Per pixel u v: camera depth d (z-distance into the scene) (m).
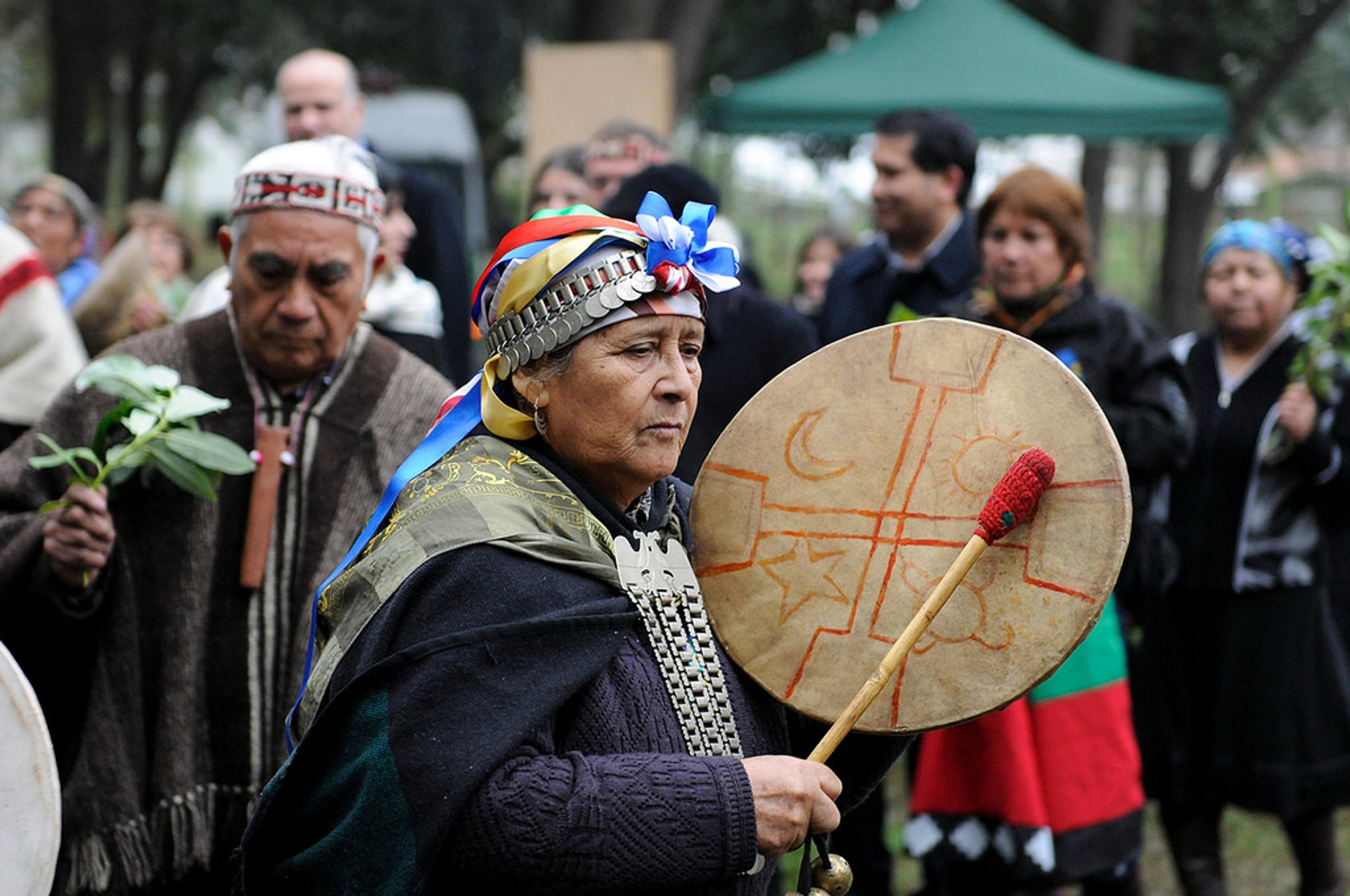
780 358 4.02
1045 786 3.75
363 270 3.03
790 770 1.96
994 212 3.99
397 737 1.87
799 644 2.12
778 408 2.18
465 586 1.95
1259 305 4.67
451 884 1.94
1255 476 4.62
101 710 2.84
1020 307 4.00
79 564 2.76
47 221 6.35
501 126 19.89
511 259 2.08
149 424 2.80
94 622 2.85
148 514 2.91
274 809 1.97
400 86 18.23
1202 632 4.70
